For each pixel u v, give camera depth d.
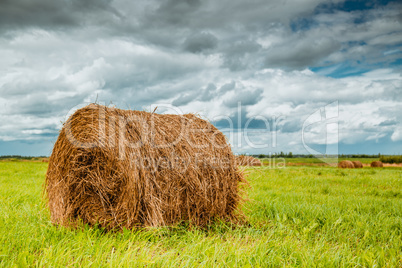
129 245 3.71
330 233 4.96
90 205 4.62
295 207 6.45
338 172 16.33
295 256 3.81
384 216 6.05
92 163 4.55
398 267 3.70
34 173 15.10
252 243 4.23
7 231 4.23
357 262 3.71
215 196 5.32
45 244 3.89
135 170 4.54
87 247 3.70
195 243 4.14
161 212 4.80
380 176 14.43
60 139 5.01
